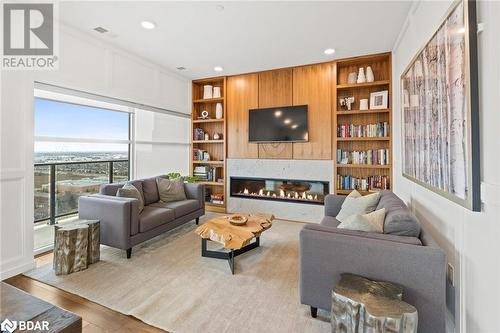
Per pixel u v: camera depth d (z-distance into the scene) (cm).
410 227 166
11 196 237
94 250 262
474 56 126
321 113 421
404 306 127
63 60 287
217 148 528
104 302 196
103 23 287
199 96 541
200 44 345
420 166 216
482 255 127
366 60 399
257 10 261
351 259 156
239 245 232
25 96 247
